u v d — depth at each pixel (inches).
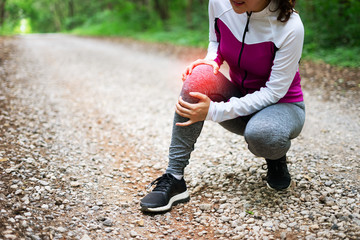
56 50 372.8
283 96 74.5
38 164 98.3
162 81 234.4
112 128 142.5
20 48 343.9
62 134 128.2
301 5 332.8
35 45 407.5
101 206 81.3
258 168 102.0
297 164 103.2
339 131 133.6
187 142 79.5
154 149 122.0
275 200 83.5
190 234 72.4
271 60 72.6
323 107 167.5
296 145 120.3
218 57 83.7
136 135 135.5
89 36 701.3
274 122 72.2
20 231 64.7
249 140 74.2
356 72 224.8
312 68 248.4
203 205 81.7
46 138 121.7
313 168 100.0
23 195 79.7
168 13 739.4
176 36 526.0
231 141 127.3
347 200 80.8
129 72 263.1
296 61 70.3
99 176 98.0
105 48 432.8
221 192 89.3
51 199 80.7
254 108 74.4
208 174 100.3
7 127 125.2
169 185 80.8
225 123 83.8
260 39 70.8
